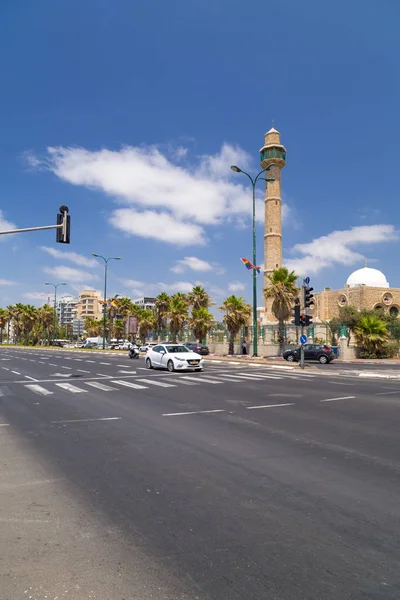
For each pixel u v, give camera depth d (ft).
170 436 26.78
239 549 12.31
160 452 23.09
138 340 253.44
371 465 20.51
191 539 12.96
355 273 264.72
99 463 21.17
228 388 51.98
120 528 13.79
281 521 14.24
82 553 12.16
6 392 49.21
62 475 19.35
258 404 39.50
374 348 129.18
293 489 17.30
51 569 11.32
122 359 123.85
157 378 64.44
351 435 26.78
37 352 184.85
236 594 10.12
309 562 11.58
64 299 603.26
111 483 18.21
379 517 14.56
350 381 61.31
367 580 10.71
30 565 11.53
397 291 211.00
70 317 589.73
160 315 221.05
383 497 16.40
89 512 15.14
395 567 11.32
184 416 33.58
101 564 11.54
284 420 31.76
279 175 264.93
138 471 19.81
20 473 19.69
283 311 125.08
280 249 261.24
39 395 46.60
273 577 10.84
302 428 28.89
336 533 13.34
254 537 13.07
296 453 22.68
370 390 50.29
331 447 23.89
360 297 205.57
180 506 15.61
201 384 56.34
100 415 34.37
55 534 13.41
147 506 15.64
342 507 15.43
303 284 85.25
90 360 117.80
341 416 33.32
